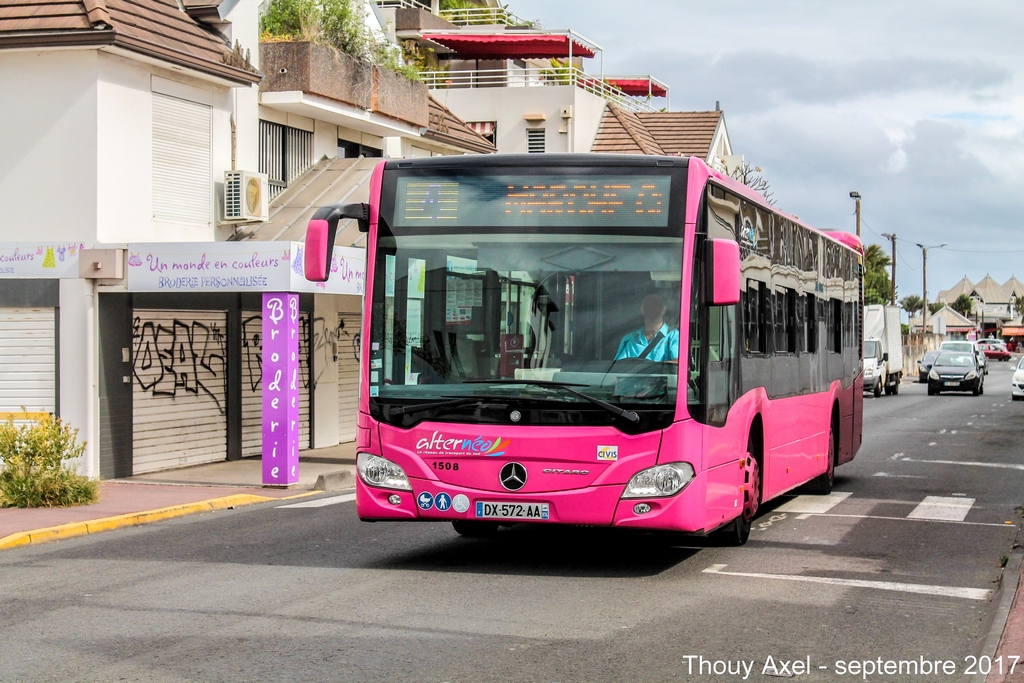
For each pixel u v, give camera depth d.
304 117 23.47
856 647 7.34
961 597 8.91
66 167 17.53
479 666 6.67
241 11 21.17
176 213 19.11
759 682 6.50
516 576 9.59
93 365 17.28
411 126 26.12
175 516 14.00
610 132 45.62
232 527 12.89
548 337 9.17
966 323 177.00
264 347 16.77
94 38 17.14
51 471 14.34
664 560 10.38
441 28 45.72
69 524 12.57
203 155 19.72
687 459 9.02
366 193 21.94
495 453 9.08
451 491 9.16
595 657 6.92
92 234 17.42
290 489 16.66
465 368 9.26
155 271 17.00
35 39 17.23
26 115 17.67
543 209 9.37
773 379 11.88
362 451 9.45
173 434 18.89
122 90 17.92
